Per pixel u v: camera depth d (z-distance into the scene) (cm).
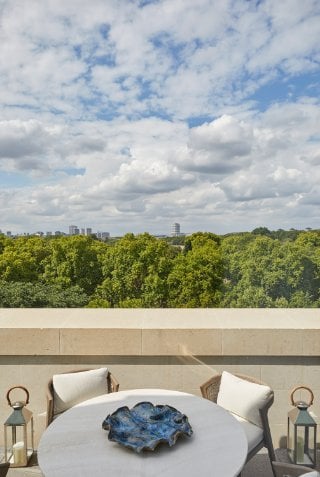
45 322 465
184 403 327
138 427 277
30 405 450
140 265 2791
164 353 436
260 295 1284
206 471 232
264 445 350
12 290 2116
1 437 450
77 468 236
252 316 498
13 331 438
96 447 259
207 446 260
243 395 361
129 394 346
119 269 2892
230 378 382
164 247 2862
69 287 2934
